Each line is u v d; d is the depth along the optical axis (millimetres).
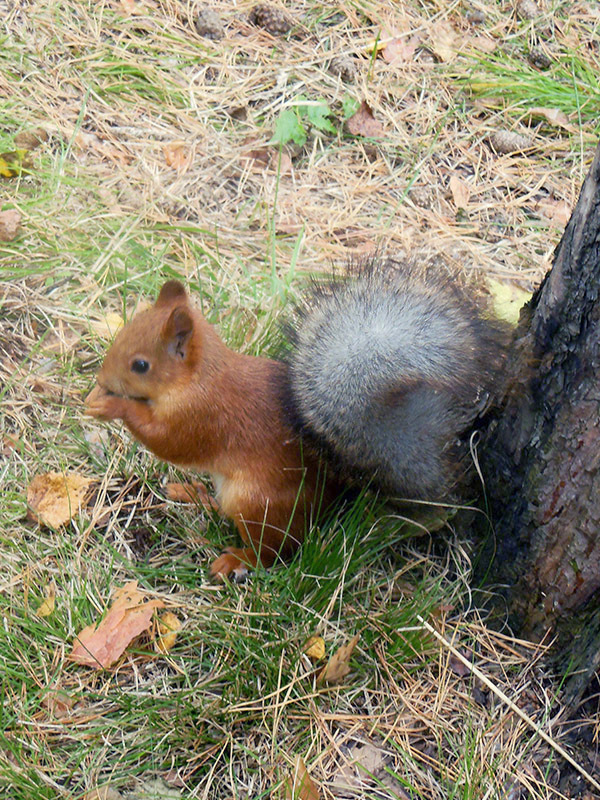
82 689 1434
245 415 1477
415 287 1479
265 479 1479
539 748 1438
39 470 1534
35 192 1698
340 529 1494
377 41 1872
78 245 1665
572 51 1910
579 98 1858
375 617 1460
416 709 1445
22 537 1496
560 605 1452
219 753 1416
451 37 1908
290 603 1463
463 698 1452
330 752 1424
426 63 1881
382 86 1851
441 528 1514
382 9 1919
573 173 1796
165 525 1520
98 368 1595
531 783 1427
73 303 1630
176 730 1415
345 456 1460
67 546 1493
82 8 1852
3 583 1471
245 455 1479
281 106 1810
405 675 1455
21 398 1571
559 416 1417
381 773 1421
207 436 1475
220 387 1471
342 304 1473
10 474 1530
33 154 1723
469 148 1813
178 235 1693
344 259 1692
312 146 1792
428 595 1481
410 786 1407
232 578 1492
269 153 1774
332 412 1449
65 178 1706
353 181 1770
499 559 1479
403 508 1503
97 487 1533
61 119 1758
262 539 1494
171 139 1768
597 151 1386
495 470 1472
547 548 1443
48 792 1386
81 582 1476
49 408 1569
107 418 1473
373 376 1444
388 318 1459
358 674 1453
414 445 1460
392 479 1470
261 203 1730
